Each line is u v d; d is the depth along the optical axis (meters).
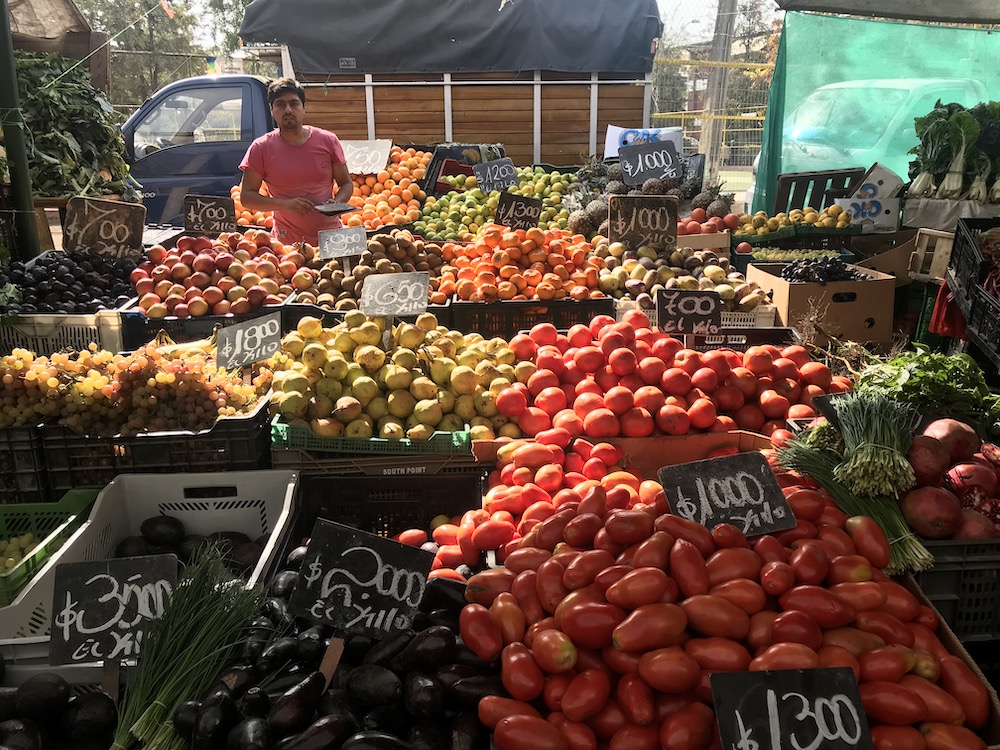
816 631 1.96
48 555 2.66
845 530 2.40
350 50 11.10
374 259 5.55
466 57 11.20
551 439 3.31
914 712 1.85
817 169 9.81
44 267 5.19
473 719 1.99
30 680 2.05
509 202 6.11
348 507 3.28
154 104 9.78
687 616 1.97
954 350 6.00
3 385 3.07
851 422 2.64
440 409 3.46
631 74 11.56
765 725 1.76
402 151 9.69
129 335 4.86
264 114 9.88
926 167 7.70
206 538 3.01
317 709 2.01
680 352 3.71
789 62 9.59
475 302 5.12
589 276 5.59
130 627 2.18
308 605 2.17
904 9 7.98
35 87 7.70
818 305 5.72
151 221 9.87
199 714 1.89
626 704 1.88
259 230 6.85
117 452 3.16
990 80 9.45
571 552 2.24
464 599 2.39
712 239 7.26
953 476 2.67
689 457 3.41
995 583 2.47
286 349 3.68
